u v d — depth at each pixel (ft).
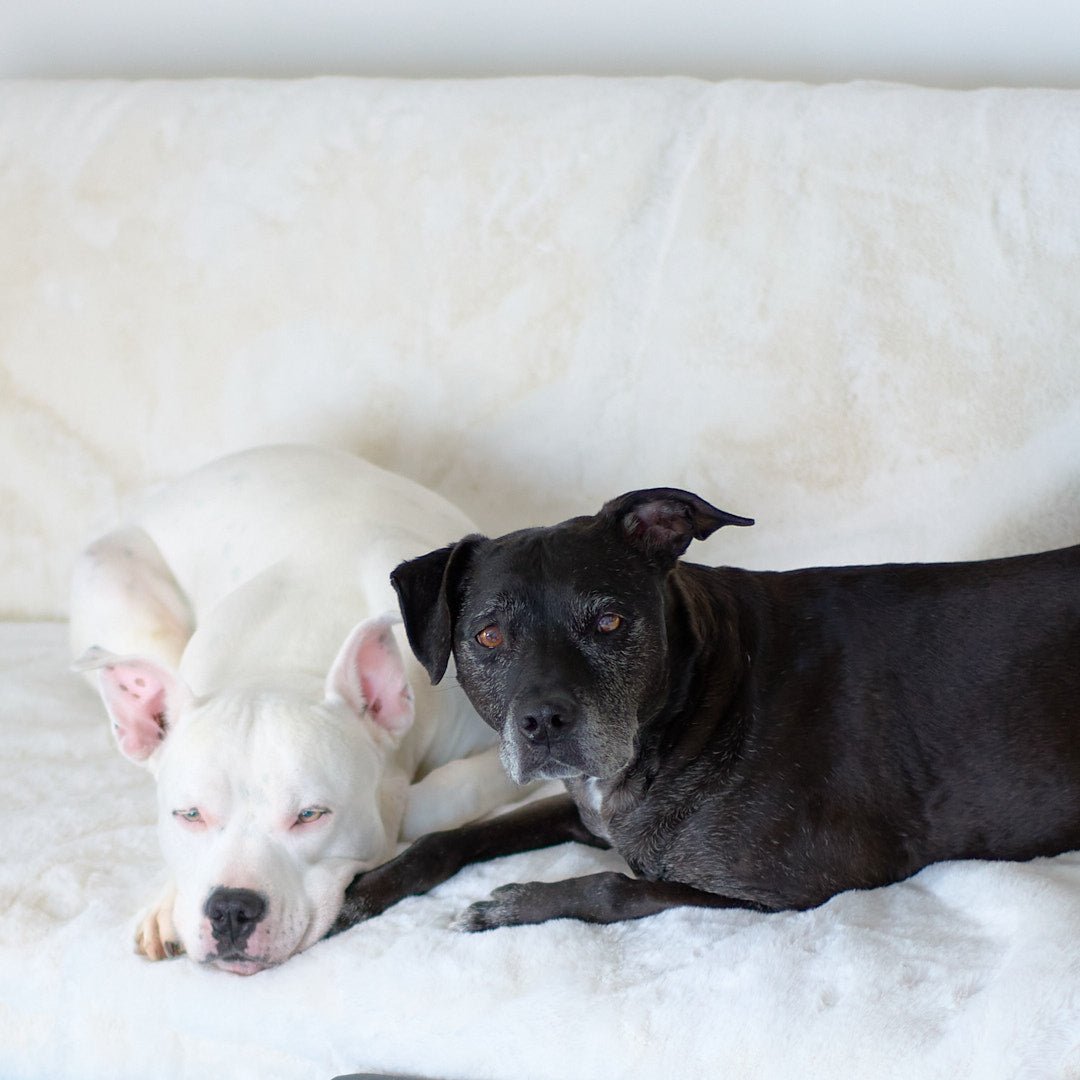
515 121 12.28
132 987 8.42
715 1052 7.19
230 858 8.25
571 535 8.45
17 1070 8.75
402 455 12.57
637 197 11.85
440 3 13.94
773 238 11.44
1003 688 8.39
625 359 11.84
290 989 8.12
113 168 13.26
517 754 7.99
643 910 8.20
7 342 13.44
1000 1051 6.69
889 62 13.01
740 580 9.14
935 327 11.09
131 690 9.00
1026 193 10.95
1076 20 12.48
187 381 13.05
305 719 8.74
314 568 10.71
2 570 13.55
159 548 11.89
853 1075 6.91
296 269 12.73
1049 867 8.07
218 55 14.67
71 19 14.96
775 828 8.27
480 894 8.66
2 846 9.48
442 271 12.32
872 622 8.73
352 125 12.72
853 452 11.32
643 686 8.20
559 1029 7.50
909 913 7.89
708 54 13.41
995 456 10.99
